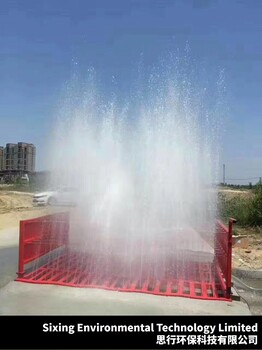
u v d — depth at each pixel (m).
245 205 16.56
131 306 5.39
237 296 5.96
